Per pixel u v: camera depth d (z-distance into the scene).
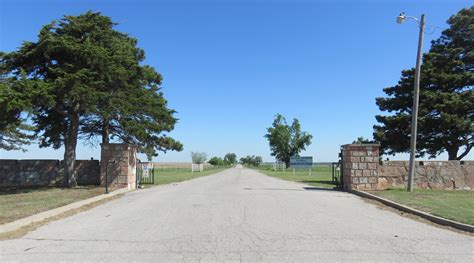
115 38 24.05
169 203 15.29
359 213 12.70
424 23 19.34
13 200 16.31
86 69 20.70
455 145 28.33
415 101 19.52
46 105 20.88
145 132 24.64
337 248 7.85
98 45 22.47
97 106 22.12
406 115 27.86
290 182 29.70
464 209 12.75
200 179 35.22
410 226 10.44
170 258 7.11
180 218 11.62
